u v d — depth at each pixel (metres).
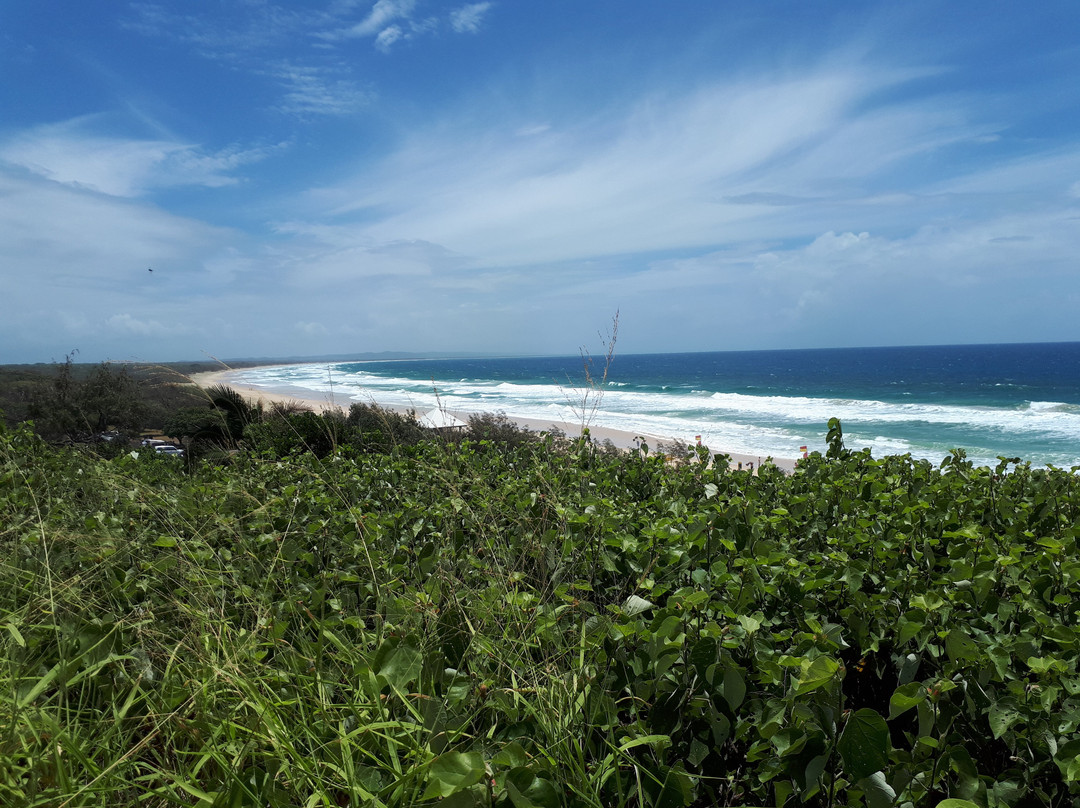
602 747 1.71
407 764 1.67
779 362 175.62
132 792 1.67
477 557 2.91
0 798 1.47
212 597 2.38
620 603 2.47
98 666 1.85
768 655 1.79
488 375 109.06
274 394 47.94
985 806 1.43
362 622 2.10
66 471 4.52
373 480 4.20
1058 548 2.22
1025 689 1.67
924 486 3.59
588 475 4.02
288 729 1.78
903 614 2.02
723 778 1.67
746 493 3.48
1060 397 62.31
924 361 157.62
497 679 1.96
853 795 1.41
